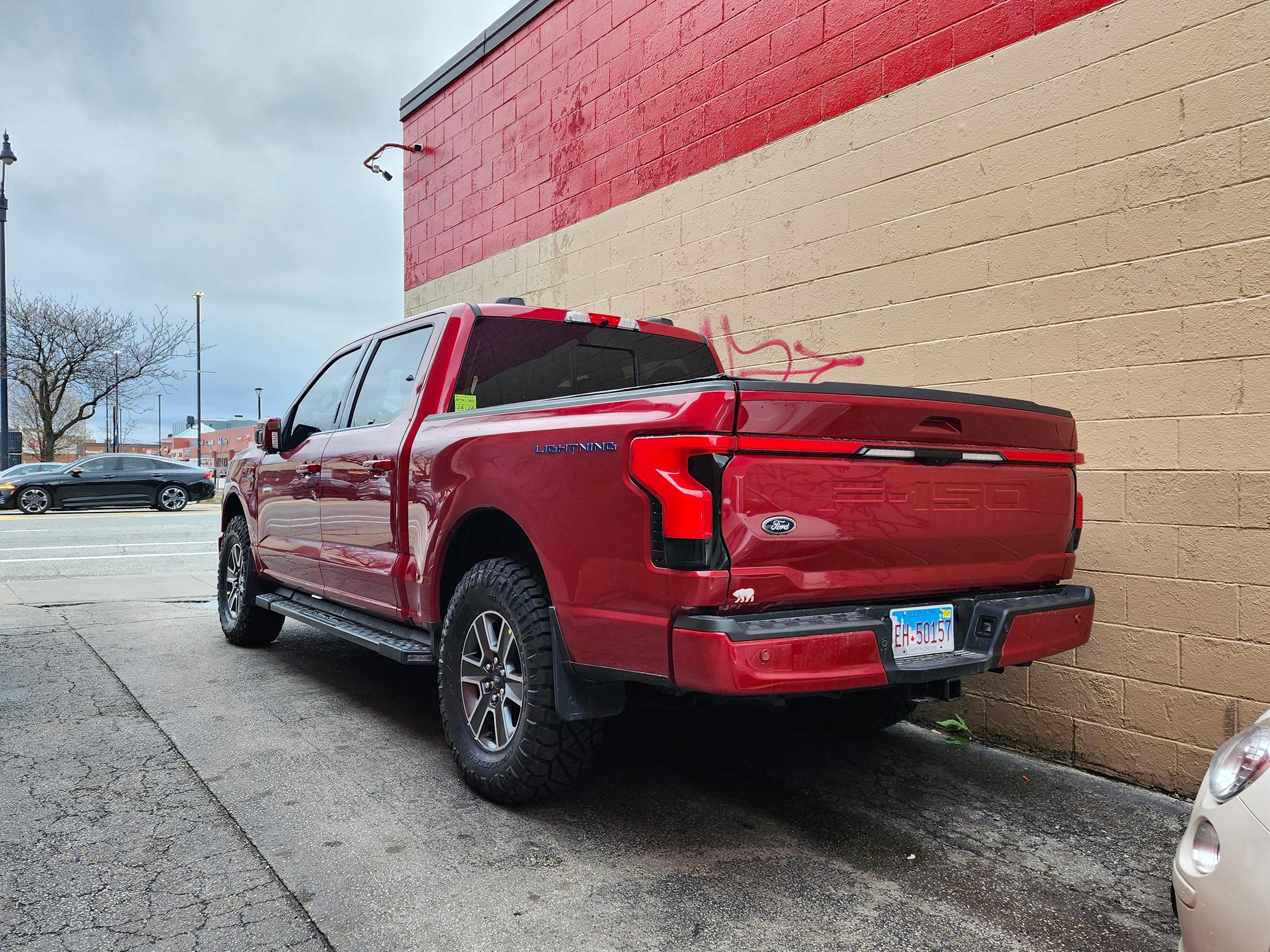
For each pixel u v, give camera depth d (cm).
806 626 244
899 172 449
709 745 398
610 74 649
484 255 804
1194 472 343
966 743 407
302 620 461
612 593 264
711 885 259
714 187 559
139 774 346
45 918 235
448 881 258
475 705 336
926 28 439
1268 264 325
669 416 248
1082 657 374
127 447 8488
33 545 1306
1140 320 359
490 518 346
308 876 261
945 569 280
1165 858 285
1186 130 346
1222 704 334
